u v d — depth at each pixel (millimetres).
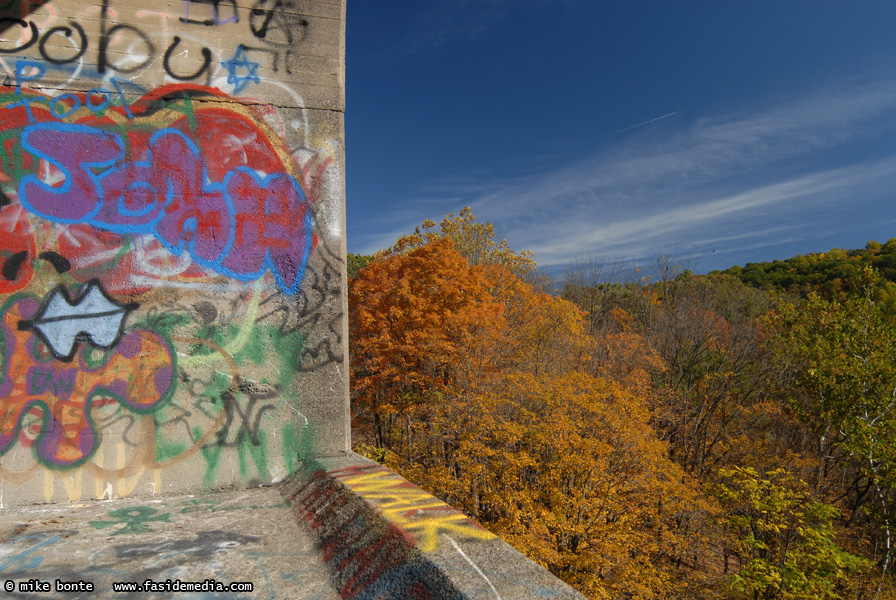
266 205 3059
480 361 16594
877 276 17953
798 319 19156
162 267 2910
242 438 2961
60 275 2797
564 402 12680
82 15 2889
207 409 2924
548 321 23047
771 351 21000
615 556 11008
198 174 2979
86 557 2010
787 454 17453
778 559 11984
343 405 3127
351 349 19984
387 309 18750
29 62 2830
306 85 3141
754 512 12891
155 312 2891
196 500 2773
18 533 2283
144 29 2951
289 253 3080
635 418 12977
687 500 12578
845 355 17062
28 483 2717
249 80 3061
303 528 2336
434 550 1676
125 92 2914
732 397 21781
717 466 18984
